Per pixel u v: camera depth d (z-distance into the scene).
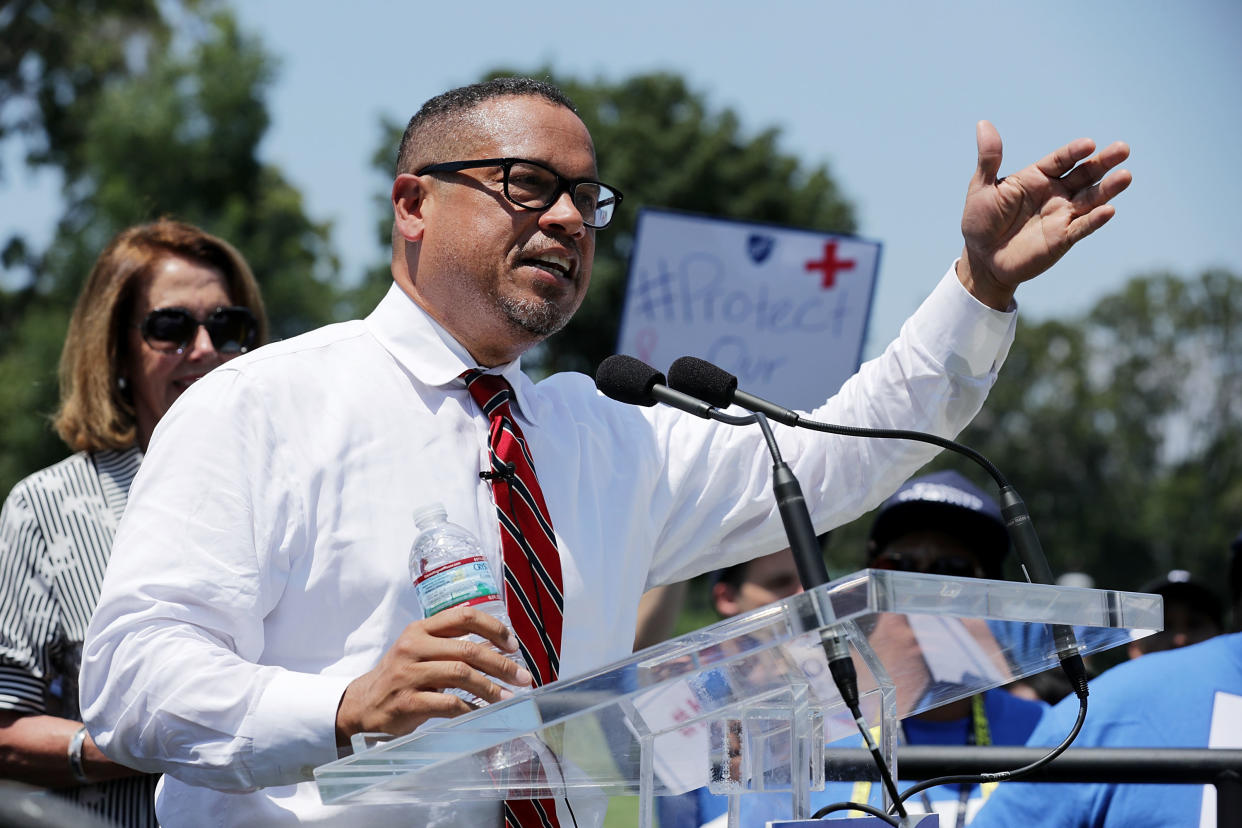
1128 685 6.15
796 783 3.84
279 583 4.43
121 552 4.31
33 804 2.47
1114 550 100.62
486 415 4.85
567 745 3.65
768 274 10.20
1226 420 108.81
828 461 5.31
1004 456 100.62
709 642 3.29
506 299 4.79
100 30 53.09
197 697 4.02
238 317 7.04
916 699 4.32
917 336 5.11
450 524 4.22
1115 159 4.82
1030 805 6.00
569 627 4.75
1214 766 4.77
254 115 53.91
